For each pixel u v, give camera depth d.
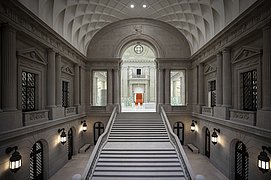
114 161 12.01
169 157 12.42
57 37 13.31
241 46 11.94
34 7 10.97
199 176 9.16
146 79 37.16
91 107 21.17
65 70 16.30
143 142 14.91
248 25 10.38
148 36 20.97
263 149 8.80
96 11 17.47
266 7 8.88
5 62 8.80
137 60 37.16
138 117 19.06
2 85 8.80
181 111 21.09
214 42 14.72
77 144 18.64
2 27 8.81
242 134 11.07
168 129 15.91
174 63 21.12
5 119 8.49
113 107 21.02
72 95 18.39
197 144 19.48
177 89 36.28
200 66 18.64
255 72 11.05
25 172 10.05
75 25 16.89
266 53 9.12
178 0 16.11
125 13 19.31
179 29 20.67
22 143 9.80
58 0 13.16
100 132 21.47
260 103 10.18
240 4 11.33
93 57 21.08
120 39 21.00
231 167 12.48
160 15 19.52
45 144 12.52
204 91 18.56
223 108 13.34
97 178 10.67
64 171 13.90
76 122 18.31
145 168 11.43
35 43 11.72
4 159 8.41
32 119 10.84
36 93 12.17
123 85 37.19
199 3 15.40
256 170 9.81
